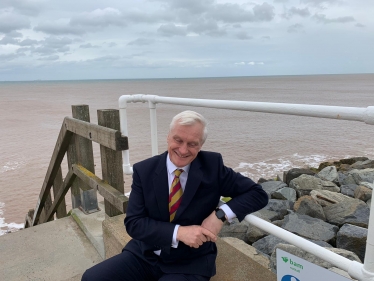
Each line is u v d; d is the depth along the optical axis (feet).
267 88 404.16
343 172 22.38
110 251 8.93
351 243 10.11
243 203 5.67
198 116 5.53
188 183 5.67
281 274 4.98
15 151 62.34
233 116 104.32
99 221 11.56
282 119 94.99
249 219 5.73
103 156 10.02
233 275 6.49
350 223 12.00
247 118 98.73
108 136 8.96
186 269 5.83
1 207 36.37
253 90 348.79
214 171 5.75
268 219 12.92
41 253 10.24
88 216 11.97
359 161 25.38
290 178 20.57
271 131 72.43
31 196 39.24
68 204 32.89
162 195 5.73
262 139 62.18
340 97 204.44
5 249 10.49
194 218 5.78
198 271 5.82
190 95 254.47
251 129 76.07
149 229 5.67
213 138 64.13
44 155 58.39
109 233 8.77
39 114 135.85
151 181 5.83
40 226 11.89
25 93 395.96
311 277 4.57
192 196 5.65
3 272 9.36
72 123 11.31
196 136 5.42
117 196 9.13
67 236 11.14
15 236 11.25
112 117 9.57
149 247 6.04
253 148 54.39
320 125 81.20
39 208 18.24
